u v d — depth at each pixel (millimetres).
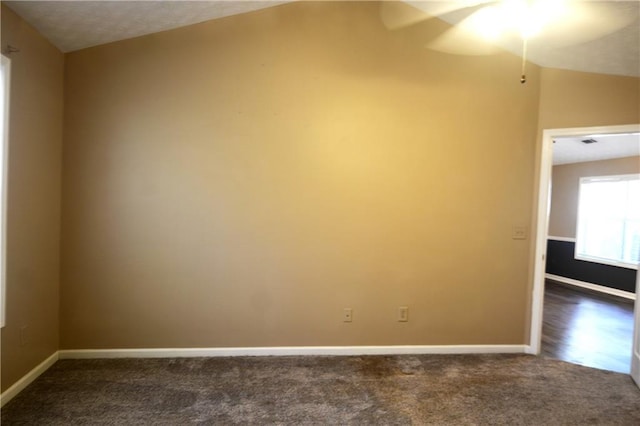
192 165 2768
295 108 2820
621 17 2125
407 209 2904
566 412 2158
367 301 2912
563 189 6414
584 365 2789
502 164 2928
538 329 2957
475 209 2934
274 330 2871
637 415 2145
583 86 2799
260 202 2822
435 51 2873
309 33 2814
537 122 2922
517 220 2951
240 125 2793
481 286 2961
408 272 2924
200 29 2738
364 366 2705
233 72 2775
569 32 2398
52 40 2498
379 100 2863
